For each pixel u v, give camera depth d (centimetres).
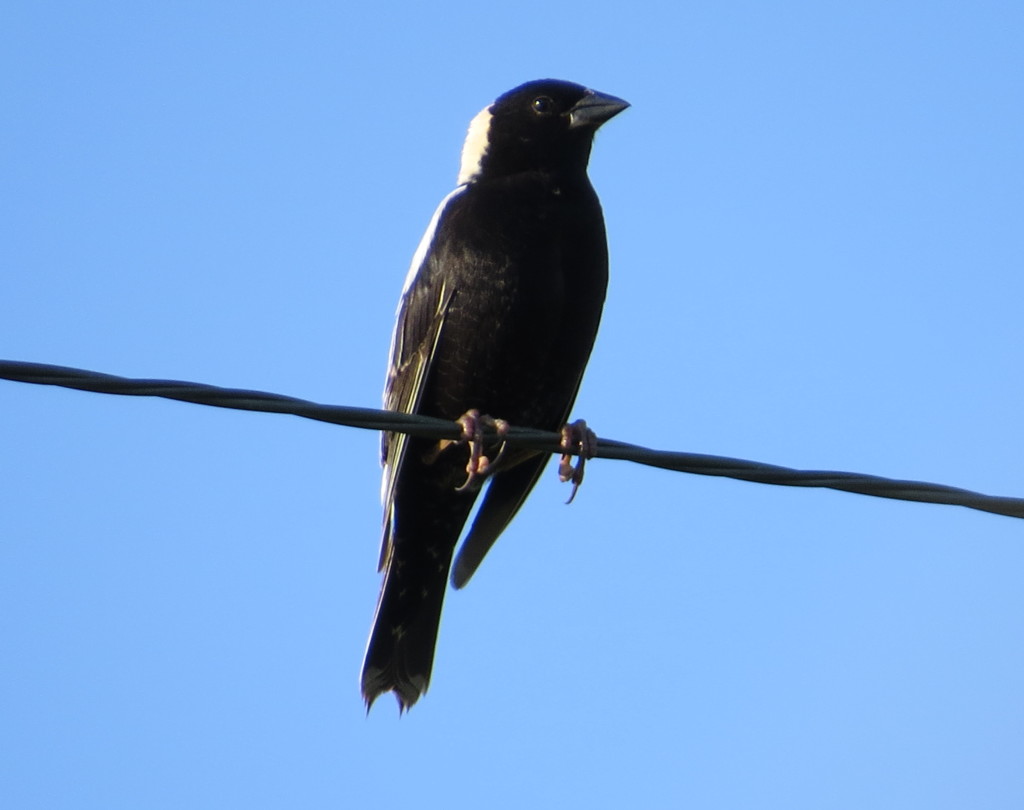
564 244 1206
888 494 836
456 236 1202
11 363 755
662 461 850
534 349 1200
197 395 792
